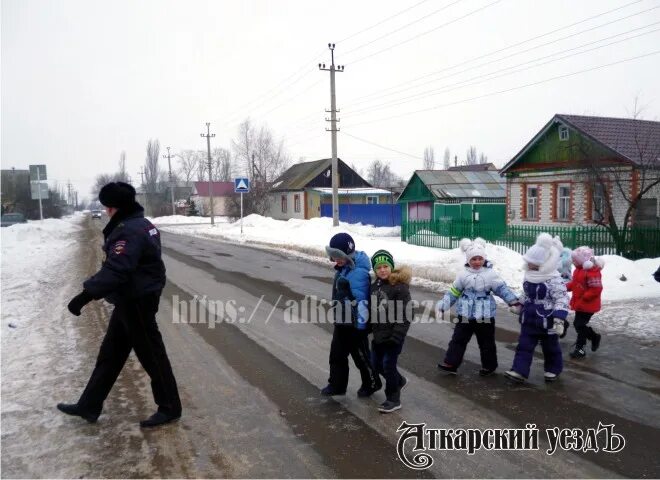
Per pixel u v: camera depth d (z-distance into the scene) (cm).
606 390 538
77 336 746
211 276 1359
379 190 4747
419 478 369
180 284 1225
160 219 6366
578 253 640
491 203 2811
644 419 466
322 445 420
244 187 2952
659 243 1563
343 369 522
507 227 1825
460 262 1423
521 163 2512
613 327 780
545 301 554
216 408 497
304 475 373
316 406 502
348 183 4947
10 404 501
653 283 1102
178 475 373
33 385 552
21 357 647
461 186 3075
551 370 567
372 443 423
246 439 431
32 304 979
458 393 535
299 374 594
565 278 695
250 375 591
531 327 560
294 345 711
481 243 583
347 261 502
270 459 397
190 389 547
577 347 648
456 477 371
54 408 493
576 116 2262
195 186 7781
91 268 1534
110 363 457
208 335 764
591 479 367
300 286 1195
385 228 3350
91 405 454
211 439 431
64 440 428
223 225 4597
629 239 1564
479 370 609
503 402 509
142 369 616
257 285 1209
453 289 588
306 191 4762
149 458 398
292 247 2152
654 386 548
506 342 721
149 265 443
